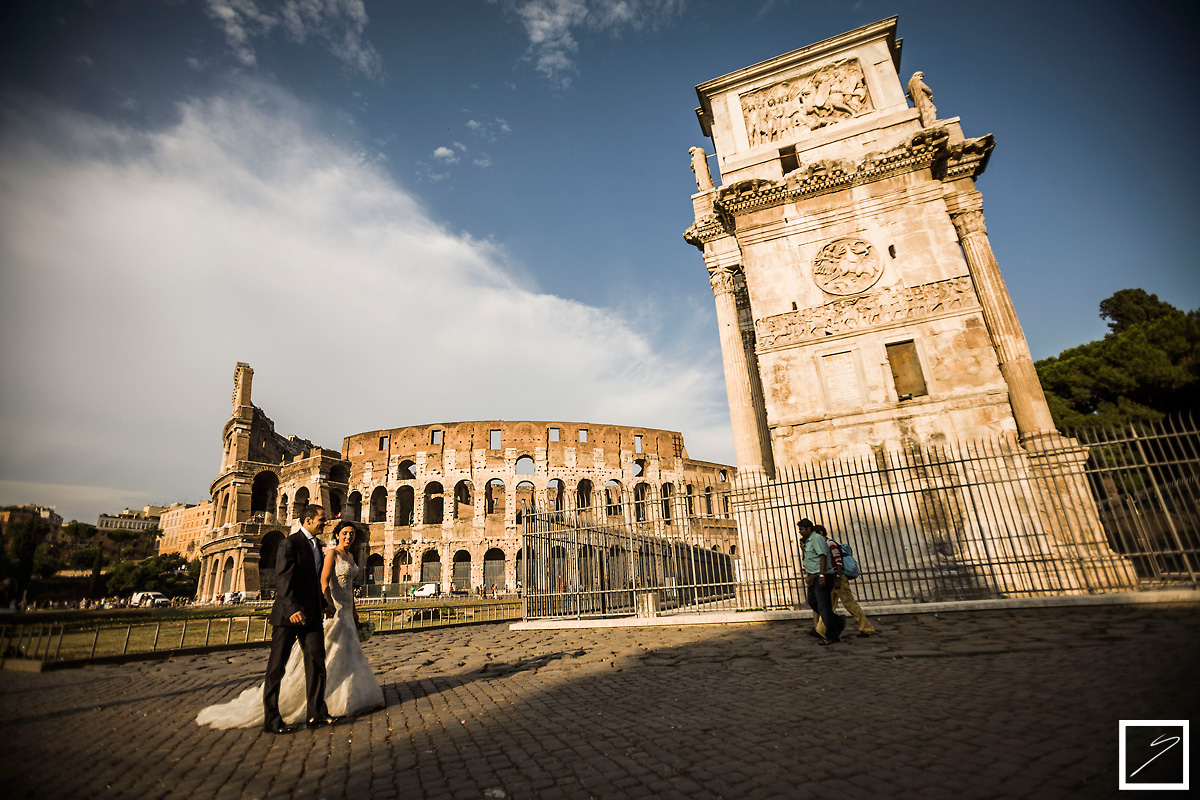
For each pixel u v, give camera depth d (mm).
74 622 25344
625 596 19453
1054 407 35219
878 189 20703
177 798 4781
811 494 18250
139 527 131000
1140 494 12375
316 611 7293
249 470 66938
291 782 5098
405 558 67875
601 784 4797
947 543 16516
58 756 5957
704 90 25062
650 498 18000
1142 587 12656
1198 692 5770
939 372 18547
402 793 4785
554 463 71688
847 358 19578
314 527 7723
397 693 8938
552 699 8016
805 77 23891
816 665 9102
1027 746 4961
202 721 7270
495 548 67875
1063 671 7242
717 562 18625
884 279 19906
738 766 5008
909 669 8281
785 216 21516
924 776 4539
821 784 4523
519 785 4859
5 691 9766
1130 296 40031
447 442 71125
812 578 11328
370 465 71312
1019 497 16391
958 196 20234
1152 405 32000
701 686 8227
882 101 22531
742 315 27953
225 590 61531
